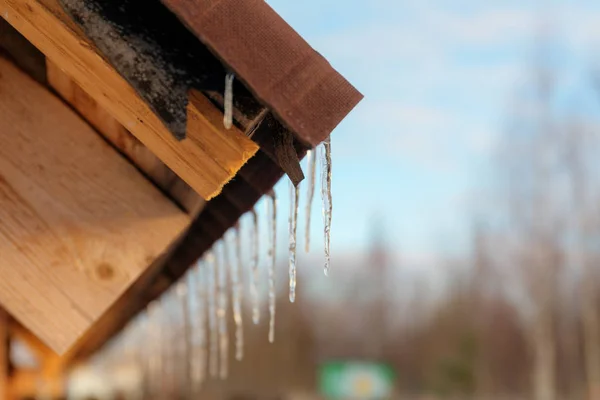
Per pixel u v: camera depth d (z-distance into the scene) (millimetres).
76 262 1107
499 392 24672
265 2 914
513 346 24828
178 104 927
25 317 1094
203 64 931
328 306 33188
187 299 1973
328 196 973
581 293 21094
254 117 929
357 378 22609
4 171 1104
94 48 950
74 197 1114
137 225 1122
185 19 880
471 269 25984
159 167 1093
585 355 21172
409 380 29750
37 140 1112
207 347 2043
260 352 22625
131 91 951
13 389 2236
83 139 1119
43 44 967
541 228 21391
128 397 5355
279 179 1141
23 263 1099
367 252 35438
